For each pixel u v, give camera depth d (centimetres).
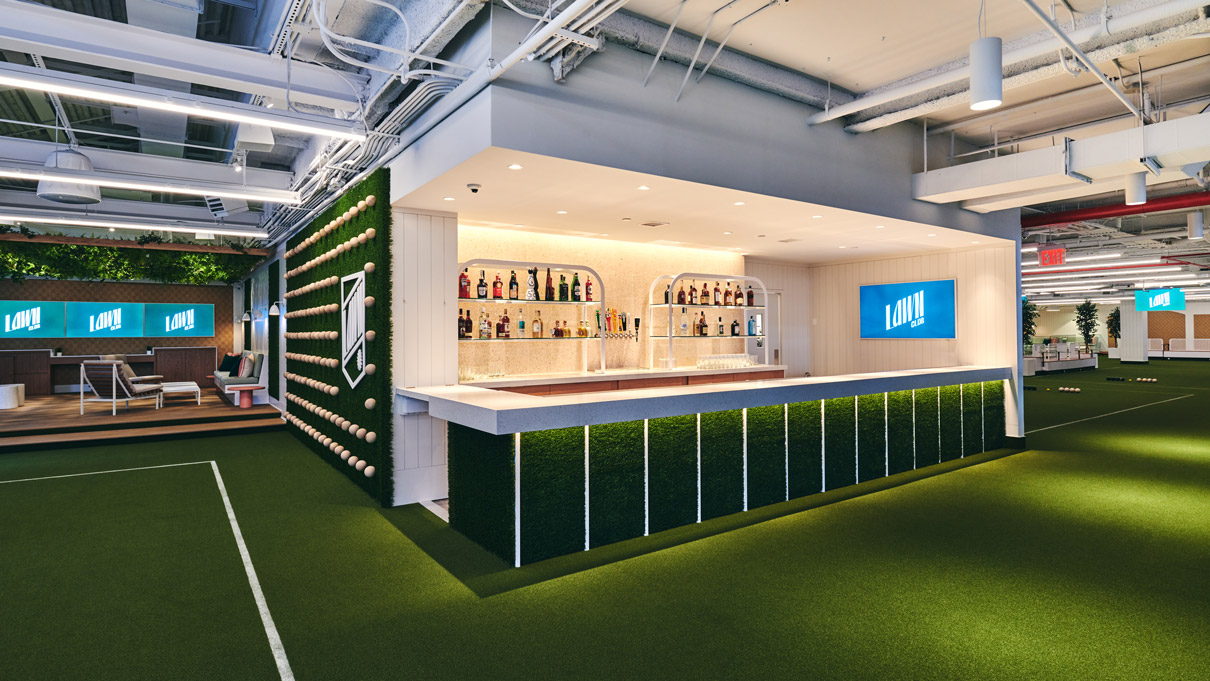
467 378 584
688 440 470
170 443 812
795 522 471
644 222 623
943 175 611
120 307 1379
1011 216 772
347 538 436
